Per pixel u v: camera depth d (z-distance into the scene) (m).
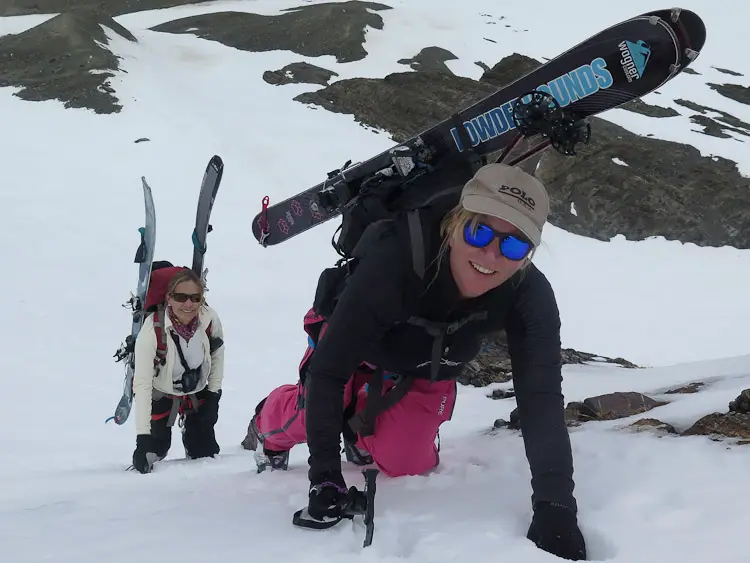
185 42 41.00
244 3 56.94
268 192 23.66
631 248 24.36
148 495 2.83
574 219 25.89
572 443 2.97
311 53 40.94
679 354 16.16
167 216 20.78
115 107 28.97
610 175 26.97
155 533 2.17
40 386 9.26
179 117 28.95
